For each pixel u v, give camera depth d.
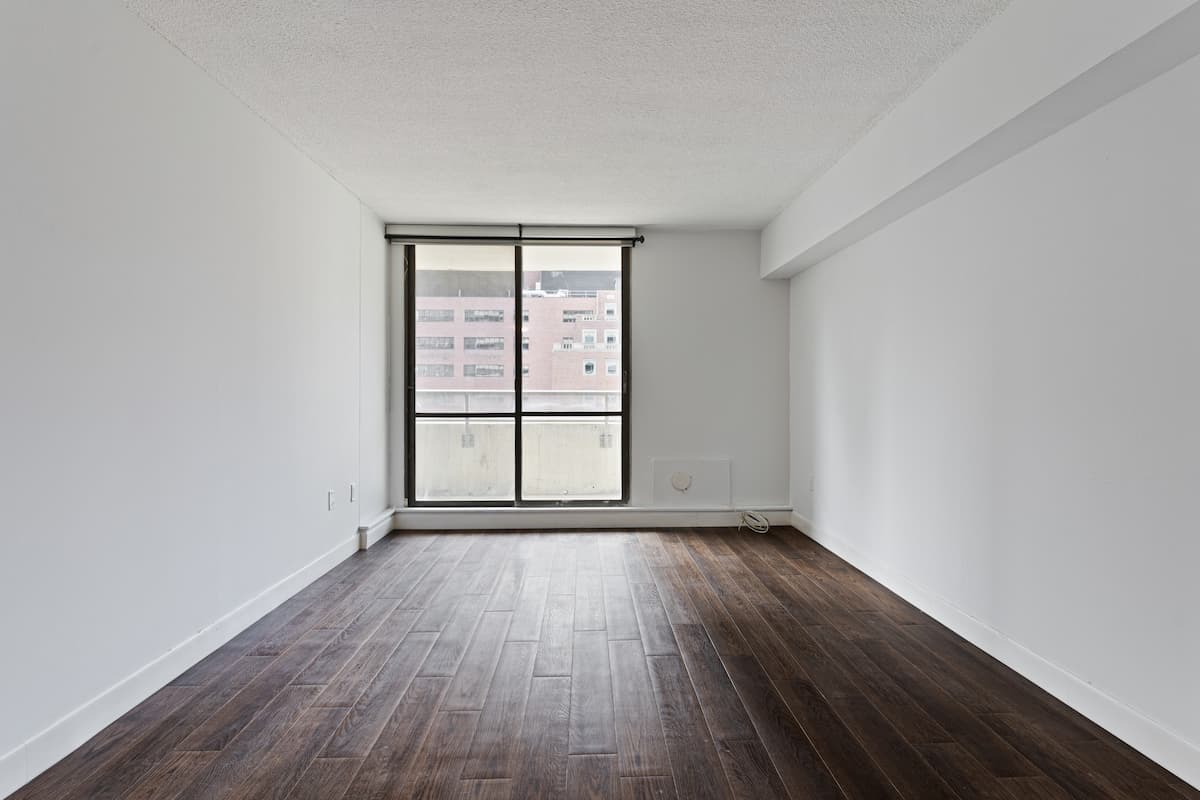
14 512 1.94
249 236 3.30
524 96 3.18
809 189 4.60
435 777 1.99
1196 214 1.97
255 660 2.89
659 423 5.84
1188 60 1.99
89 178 2.23
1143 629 2.15
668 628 3.31
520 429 5.80
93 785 1.95
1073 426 2.46
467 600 3.75
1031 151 2.70
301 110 3.32
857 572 4.36
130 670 2.44
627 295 5.82
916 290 3.64
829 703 2.49
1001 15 2.48
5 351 1.91
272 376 3.56
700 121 3.49
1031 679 2.69
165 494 2.64
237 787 1.94
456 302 5.79
